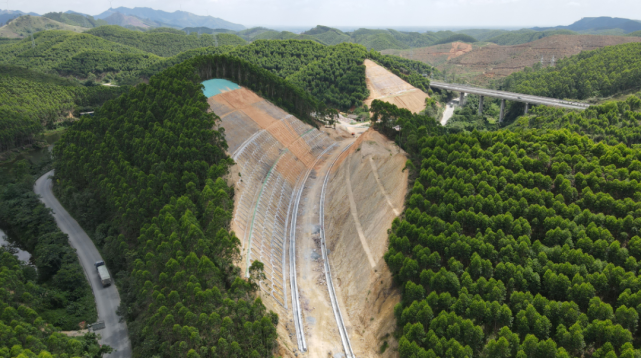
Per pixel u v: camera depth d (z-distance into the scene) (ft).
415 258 270.46
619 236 253.03
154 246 301.43
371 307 279.90
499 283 231.30
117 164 408.67
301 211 427.74
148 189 348.18
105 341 277.85
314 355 256.52
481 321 224.33
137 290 280.92
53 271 353.31
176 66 545.03
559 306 216.33
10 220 421.18
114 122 466.29
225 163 376.07
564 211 271.69
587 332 202.18
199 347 224.12
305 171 517.96
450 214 288.30
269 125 529.45
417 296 245.65
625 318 200.13
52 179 512.22
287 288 314.76
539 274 238.48
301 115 627.46
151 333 240.32
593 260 234.58
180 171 369.91
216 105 499.10
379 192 366.84
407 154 396.78
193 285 250.16
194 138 392.06
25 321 264.31
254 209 370.32
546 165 321.32
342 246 355.36
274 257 339.36
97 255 371.76
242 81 595.47
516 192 293.02
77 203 412.77
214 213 308.19
